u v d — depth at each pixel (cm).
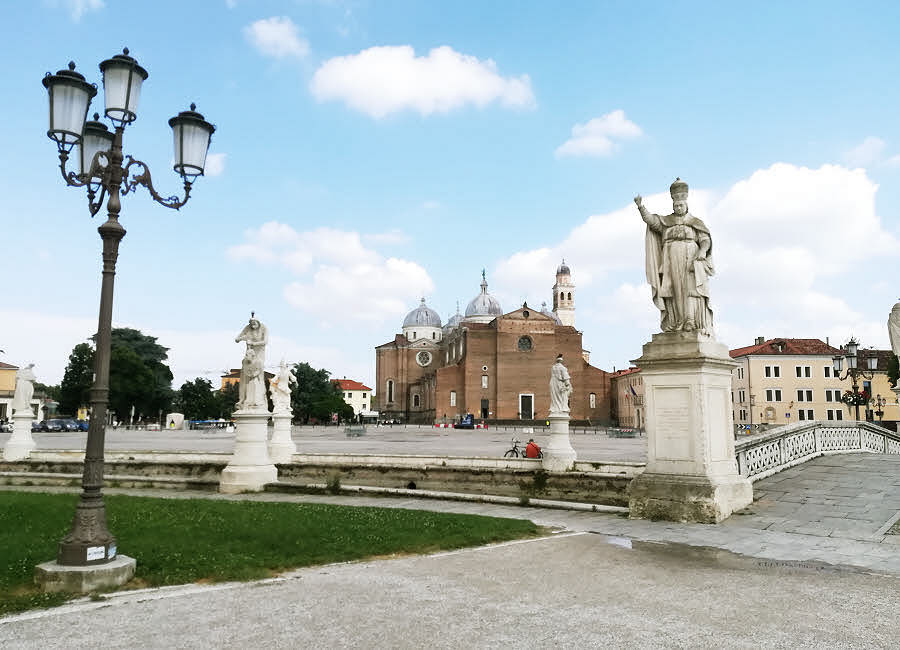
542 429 8625
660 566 938
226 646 616
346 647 611
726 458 1397
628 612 711
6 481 2284
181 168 1028
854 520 1262
